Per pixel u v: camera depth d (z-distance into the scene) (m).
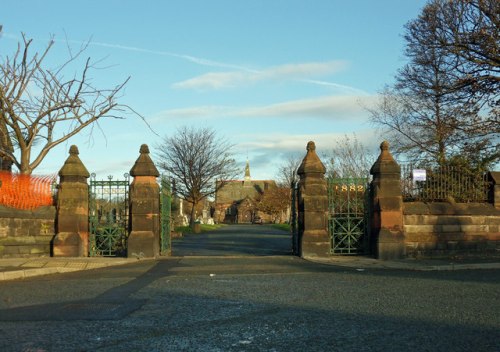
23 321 7.30
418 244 16.03
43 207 16.05
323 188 16.31
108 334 6.55
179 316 7.62
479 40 23.59
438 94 26.97
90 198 16.48
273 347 5.94
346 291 9.89
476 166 18.47
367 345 6.02
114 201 16.61
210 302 8.75
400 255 15.60
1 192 14.89
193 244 26.16
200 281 11.42
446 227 16.20
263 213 110.31
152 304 8.59
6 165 19.44
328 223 16.53
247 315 7.67
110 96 18.02
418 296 9.30
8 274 12.10
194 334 6.55
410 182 16.72
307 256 15.94
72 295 9.55
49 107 17.44
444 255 16.11
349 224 16.58
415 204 16.19
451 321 7.23
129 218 16.17
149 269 13.69
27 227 15.34
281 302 8.71
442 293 9.63
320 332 6.63
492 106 24.84
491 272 13.22
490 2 23.38
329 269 13.73
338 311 7.93
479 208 16.41
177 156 46.91
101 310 8.07
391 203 15.80
